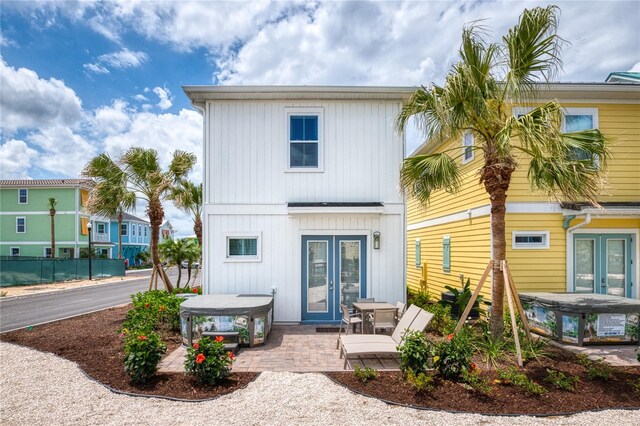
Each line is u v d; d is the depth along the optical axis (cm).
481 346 632
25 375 566
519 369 561
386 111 971
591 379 523
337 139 963
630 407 447
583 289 911
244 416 432
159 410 449
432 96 613
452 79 585
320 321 939
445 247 1246
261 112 959
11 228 3297
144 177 1076
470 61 615
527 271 897
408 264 1767
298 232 945
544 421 418
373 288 941
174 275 3091
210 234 943
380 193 961
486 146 685
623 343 721
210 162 952
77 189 3316
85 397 486
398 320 789
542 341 661
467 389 490
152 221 1098
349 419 423
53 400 478
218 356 528
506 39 621
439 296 1322
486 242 956
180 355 670
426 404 456
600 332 717
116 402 471
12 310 1309
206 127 954
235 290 938
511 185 908
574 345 716
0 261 2208
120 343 737
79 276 2709
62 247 3303
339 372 567
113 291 1962
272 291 935
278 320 933
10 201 3306
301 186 957
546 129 558
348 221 948
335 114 965
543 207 902
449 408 446
